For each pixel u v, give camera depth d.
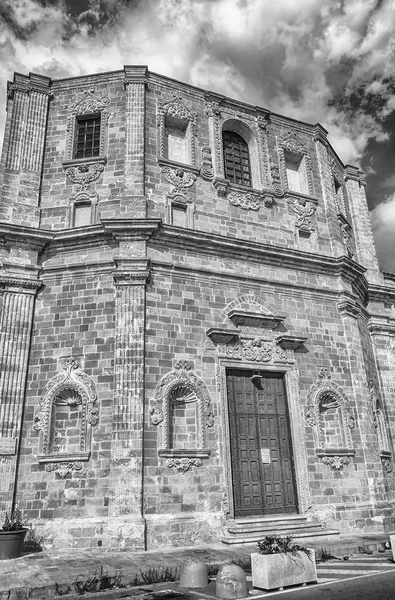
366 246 24.89
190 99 21.12
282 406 17.94
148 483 14.80
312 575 10.46
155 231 17.36
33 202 18.36
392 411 22.02
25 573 11.27
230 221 19.80
